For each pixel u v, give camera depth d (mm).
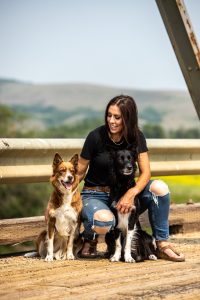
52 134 66812
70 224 7121
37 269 6379
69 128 75312
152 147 8570
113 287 5453
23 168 7402
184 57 7469
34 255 7410
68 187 7004
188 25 7281
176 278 5816
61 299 5039
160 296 5113
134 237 6934
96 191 7148
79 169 7137
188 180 23453
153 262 6832
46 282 5684
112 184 7016
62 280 5773
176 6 7223
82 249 7402
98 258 7199
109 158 6980
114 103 6895
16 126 37250
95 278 5863
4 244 7328
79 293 5242
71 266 6570
